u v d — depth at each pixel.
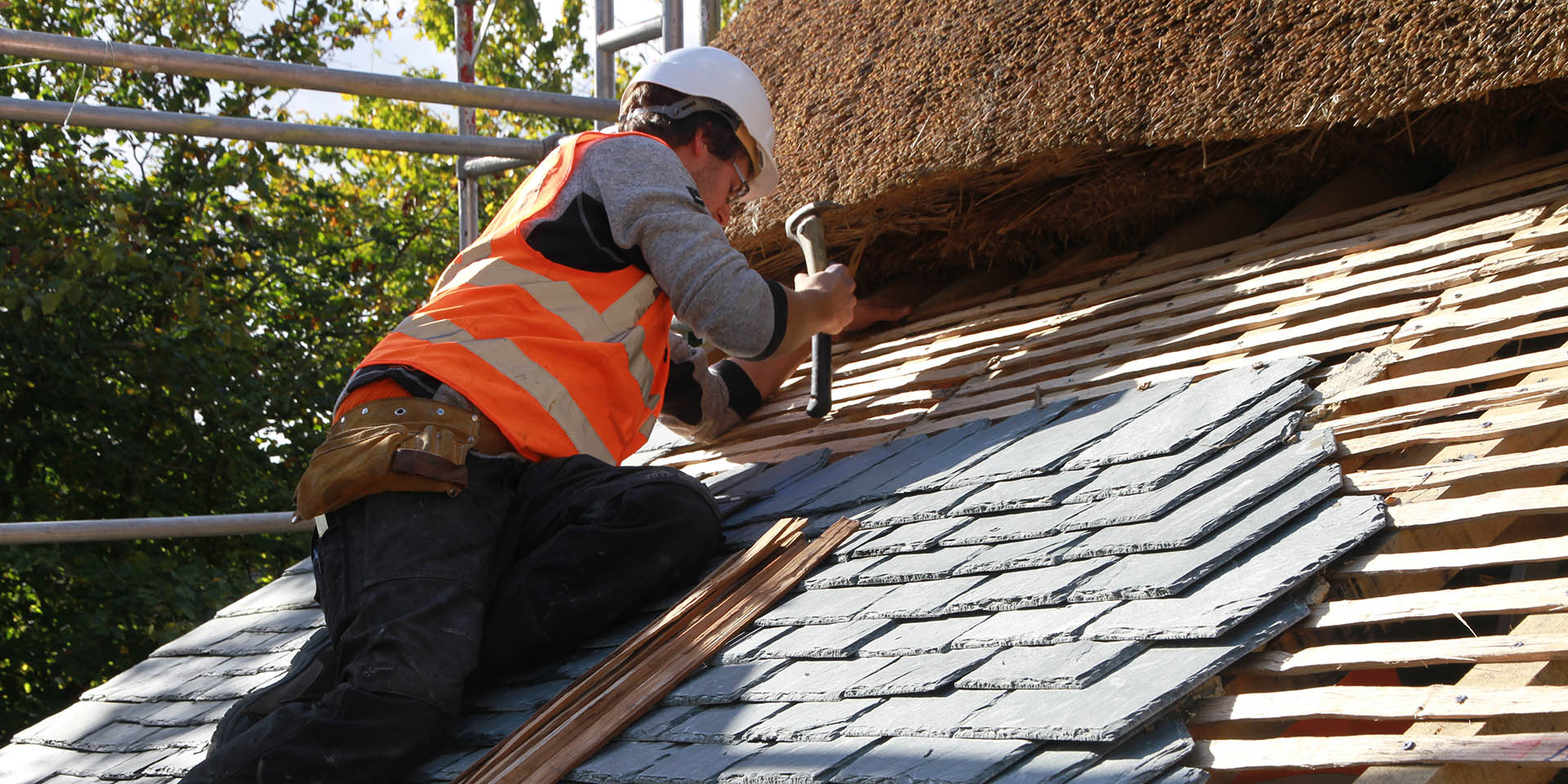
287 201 12.62
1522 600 1.56
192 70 3.77
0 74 10.92
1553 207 2.48
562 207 2.66
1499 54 2.32
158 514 11.13
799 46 3.96
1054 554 2.06
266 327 12.34
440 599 2.31
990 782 1.54
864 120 3.52
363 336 13.20
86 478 11.30
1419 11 2.43
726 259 2.65
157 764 2.91
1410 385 2.12
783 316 2.74
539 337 2.57
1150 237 3.61
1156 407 2.49
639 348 2.71
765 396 3.75
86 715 3.63
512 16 18.23
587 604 2.44
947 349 3.46
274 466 12.05
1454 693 1.50
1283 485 2.00
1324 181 3.28
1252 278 2.87
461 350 2.51
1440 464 1.92
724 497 3.14
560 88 18.88
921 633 2.03
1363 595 1.77
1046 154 3.14
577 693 2.26
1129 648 1.72
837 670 2.03
